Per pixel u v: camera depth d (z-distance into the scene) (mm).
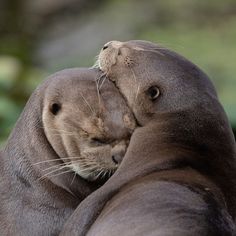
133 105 19125
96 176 19578
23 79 38062
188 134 18328
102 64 19906
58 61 55719
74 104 19531
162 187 16781
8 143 20312
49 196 19516
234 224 16516
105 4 63406
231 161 18172
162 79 18953
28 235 19312
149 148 18266
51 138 19703
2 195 19781
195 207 16047
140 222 15906
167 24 58781
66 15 63344
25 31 62000
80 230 17562
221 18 59156
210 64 50750
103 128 19172
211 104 18625
